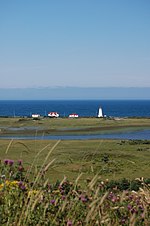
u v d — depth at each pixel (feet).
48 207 14.57
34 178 15.43
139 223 16.74
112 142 163.94
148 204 18.22
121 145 152.25
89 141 169.07
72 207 14.83
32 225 13.52
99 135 225.15
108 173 67.15
